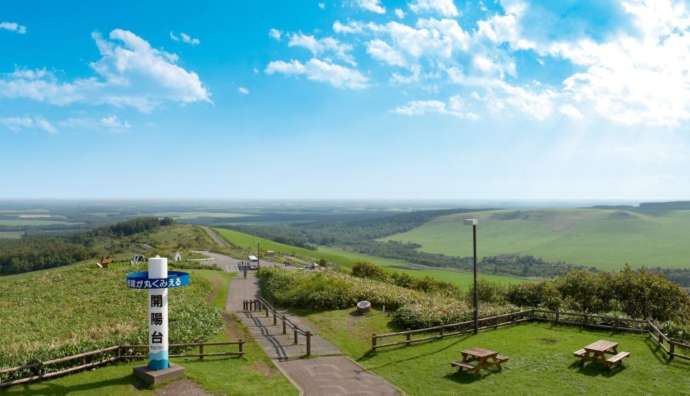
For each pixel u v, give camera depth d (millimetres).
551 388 18547
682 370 19688
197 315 32938
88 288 54438
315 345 27234
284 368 22641
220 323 32625
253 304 43844
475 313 27500
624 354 20766
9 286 59219
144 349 23031
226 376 20688
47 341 28969
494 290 50281
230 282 61312
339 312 35656
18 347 23797
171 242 134125
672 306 35594
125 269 66688
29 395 17562
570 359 21766
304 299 39719
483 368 20906
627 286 37625
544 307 40344
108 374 20078
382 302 35812
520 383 19250
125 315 40375
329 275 48250
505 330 27969
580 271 43000
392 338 27562
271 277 56812
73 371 20125
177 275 20562
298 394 18828
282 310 39719
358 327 30859
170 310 35281
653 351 22391
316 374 21719
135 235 155375
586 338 25484
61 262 119312
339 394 19078
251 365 22953
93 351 20859
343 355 25031
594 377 19422
